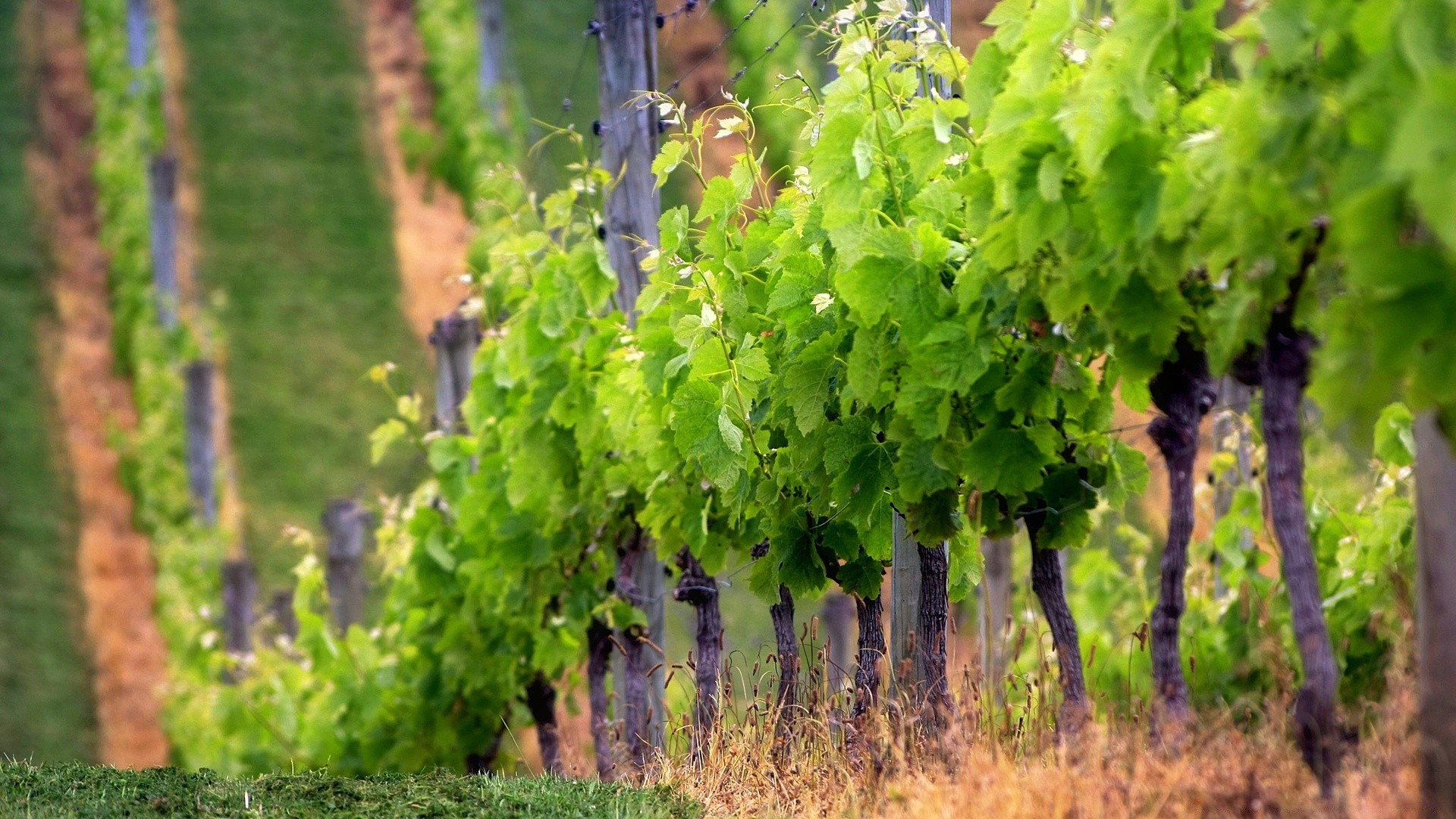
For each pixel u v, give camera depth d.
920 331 11.38
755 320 14.44
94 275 60.19
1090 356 11.31
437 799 11.88
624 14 18.33
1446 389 7.05
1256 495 18.08
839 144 11.88
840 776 11.67
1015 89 9.89
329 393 54.81
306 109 72.44
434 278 62.66
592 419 17.28
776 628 14.36
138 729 39.28
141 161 55.06
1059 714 11.52
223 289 59.50
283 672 25.23
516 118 61.81
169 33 76.19
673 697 19.05
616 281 17.52
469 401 20.70
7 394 52.81
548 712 20.94
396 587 23.88
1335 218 7.47
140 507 47.19
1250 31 8.00
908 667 12.16
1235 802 8.79
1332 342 7.75
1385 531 14.98
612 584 18.78
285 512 48.16
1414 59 6.74
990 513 11.88
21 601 43.09
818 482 13.22
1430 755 7.78
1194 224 9.02
